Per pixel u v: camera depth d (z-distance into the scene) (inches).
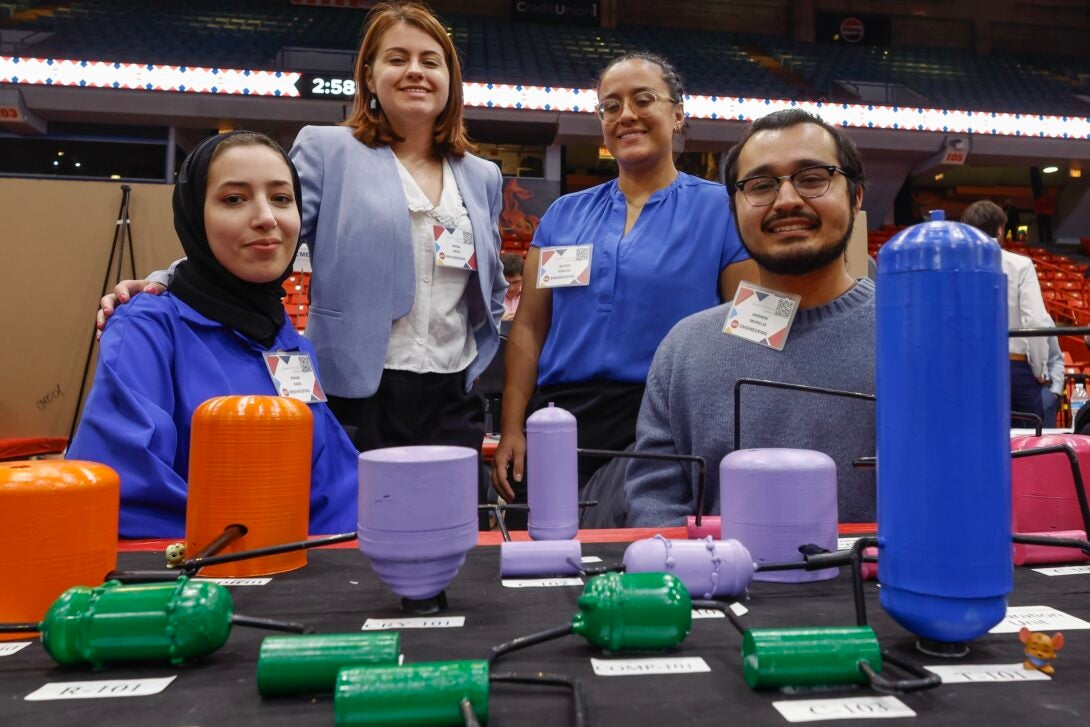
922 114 380.8
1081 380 144.2
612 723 13.0
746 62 478.6
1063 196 518.9
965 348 15.2
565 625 16.5
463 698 13.0
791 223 38.1
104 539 19.9
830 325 39.0
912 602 15.7
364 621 19.1
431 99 55.7
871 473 37.5
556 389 61.6
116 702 14.5
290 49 380.8
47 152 351.3
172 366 36.4
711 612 19.7
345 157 55.8
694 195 60.7
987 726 12.8
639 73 59.9
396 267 54.4
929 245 15.5
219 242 37.8
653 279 58.2
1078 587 21.2
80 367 87.0
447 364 57.5
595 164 560.1
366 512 19.0
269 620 17.5
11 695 14.8
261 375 38.7
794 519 22.8
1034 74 502.6
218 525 24.0
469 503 19.5
